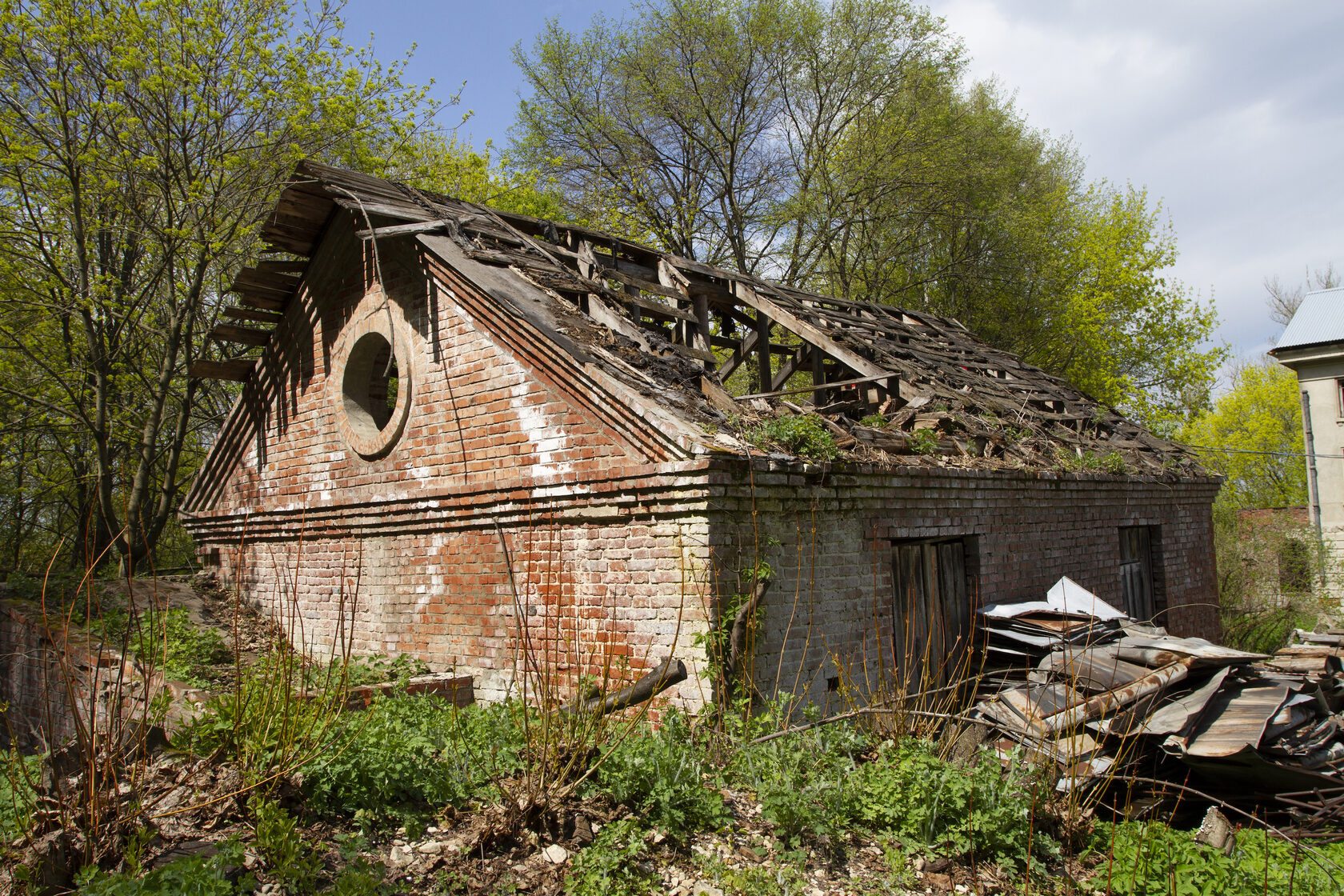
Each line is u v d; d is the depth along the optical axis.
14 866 3.26
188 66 13.83
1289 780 5.93
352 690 6.71
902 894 4.43
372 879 3.45
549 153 25.88
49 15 12.91
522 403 7.68
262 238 9.91
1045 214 27.47
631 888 4.00
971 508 9.09
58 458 18.20
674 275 10.40
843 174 24.80
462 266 8.15
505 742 4.98
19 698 9.16
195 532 11.87
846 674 6.79
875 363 10.41
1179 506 13.69
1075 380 28.11
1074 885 4.77
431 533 8.53
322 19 15.53
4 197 14.76
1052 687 6.70
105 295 14.38
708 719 5.90
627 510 6.80
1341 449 22.33
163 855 3.54
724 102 25.19
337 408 9.77
